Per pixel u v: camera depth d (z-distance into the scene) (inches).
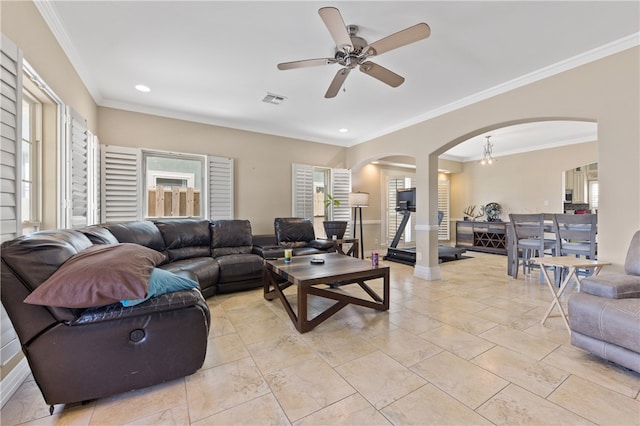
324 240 189.5
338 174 233.9
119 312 59.2
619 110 95.4
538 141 235.1
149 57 105.5
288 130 203.0
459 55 103.6
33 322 54.1
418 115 169.0
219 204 180.4
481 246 281.0
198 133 175.2
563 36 92.4
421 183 169.9
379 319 104.3
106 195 145.2
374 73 93.2
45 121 89.7
